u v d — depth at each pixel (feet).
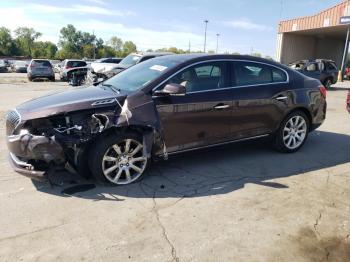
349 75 98.99
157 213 12.03
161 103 14.46
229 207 12.56
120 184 14.17
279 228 11.24
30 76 77.25
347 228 11.35
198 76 15.62
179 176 15.42
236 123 16.69
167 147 14.97
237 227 11.23
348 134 24.31
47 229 10.93
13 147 12.98
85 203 12.66
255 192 13.89
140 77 15.71
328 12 90.79
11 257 9.56
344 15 86.02
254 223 11.49
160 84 14.67
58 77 97.96
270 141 18.70
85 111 13.48
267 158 18.16
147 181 14.76
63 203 12.63
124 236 10.62
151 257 9.66
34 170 13.08
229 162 17.40
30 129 13.07
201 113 15.46
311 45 116.78
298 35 111.96
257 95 17.10
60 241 10.32
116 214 11.92
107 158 13.70
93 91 15.35
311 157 18.58
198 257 9.70
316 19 94.79
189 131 15.35
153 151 14.69
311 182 15.07
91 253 9.79
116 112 13.71
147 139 14.15
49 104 13.69
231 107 16.29
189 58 15.85
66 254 9.73
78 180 14.58
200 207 12.52
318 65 63.10
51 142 12.53
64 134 13.32
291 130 18.97
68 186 14.02
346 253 10.07
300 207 12.69
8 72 128.57
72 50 392.88
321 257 9.86
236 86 16.60
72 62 78.28
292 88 18.43
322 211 12.43
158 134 14.34
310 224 11.53
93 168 13.60
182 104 14.89
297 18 101.30
